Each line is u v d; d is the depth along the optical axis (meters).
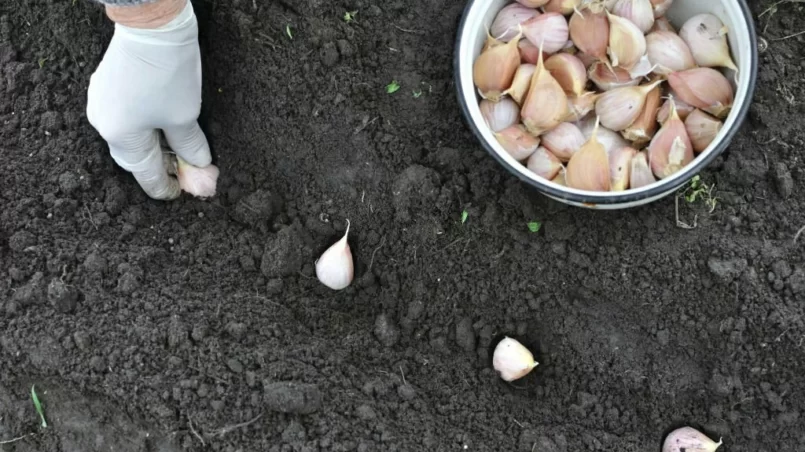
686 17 0.76
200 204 0.81
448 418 0.76
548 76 0.73
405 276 0.79
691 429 0.76
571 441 0.76
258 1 0.79
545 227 0.77
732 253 0.75
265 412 0.73
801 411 0.76
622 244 0.76
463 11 0.76
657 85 0.74
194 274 0.79
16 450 0.73
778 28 0.79
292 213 0.80
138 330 0.74
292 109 0.79
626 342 0.77
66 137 0.79
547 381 0.79
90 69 0.80
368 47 0.80
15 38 0.81
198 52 0.75
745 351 0.76
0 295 0.75
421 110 0.79
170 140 0.78
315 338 0.78
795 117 0.77
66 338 0.74
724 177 0.77
